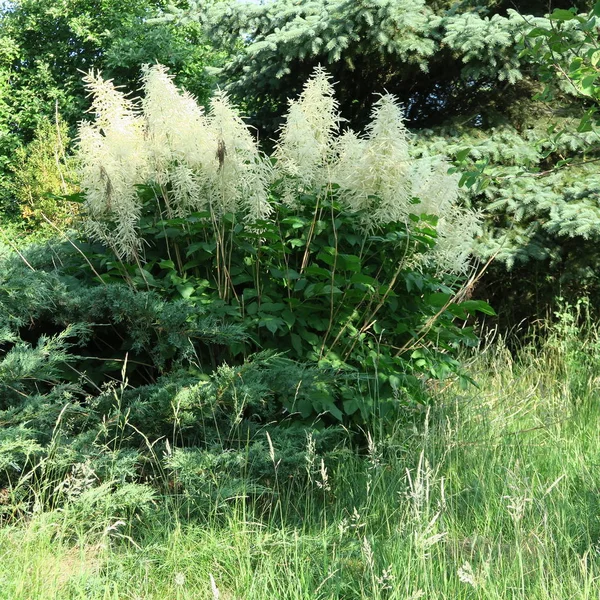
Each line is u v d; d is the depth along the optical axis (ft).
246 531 10.77
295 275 14.42
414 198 14.92
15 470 11.60
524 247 26.61
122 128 14.69
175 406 12.03
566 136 27.50
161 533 11.05
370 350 15.20
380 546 10.50
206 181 14.79
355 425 14.89
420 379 15.97
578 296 29.60
